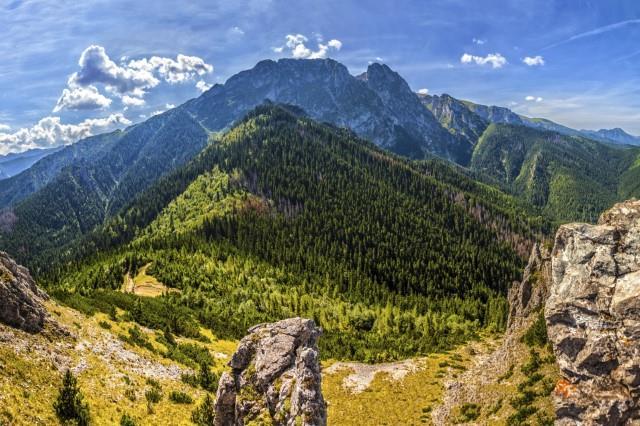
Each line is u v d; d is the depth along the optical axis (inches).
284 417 1278.3
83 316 2605.8
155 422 1704.0
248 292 6018.7
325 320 5664.4
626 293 1692.9
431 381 2938.0
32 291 2384.4
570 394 1684.3
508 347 2428.6
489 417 2005.4
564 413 1679.4
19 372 1561.3
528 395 1959.9
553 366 2036.2
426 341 4488.2
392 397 2726.4
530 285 2684.5
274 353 1505.9
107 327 2566.4
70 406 1483.8
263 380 1440.7
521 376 2117.4
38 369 1660.9
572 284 1846.7
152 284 5748.0
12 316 1886.1
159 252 7219.5
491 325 5403.5
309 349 1396.4
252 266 7436.0
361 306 6456.7
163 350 2637.8
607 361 1640.0
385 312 6117.1
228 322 4384.8
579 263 1865.2
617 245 1804.9
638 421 1534.2
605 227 1867.6
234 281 6446.9
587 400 1631.4
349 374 3228.3
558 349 1785.2
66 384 1505.9
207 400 1900.8
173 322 3415.4
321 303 6274.6
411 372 3181.6
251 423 1343.5
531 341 2279.8
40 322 2010.3
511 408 1958.7
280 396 1347.2
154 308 3821.4
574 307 1787.6
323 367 3442.4
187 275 6156.5
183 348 2871.6
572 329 1768.0
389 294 7377.0
